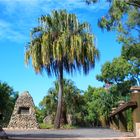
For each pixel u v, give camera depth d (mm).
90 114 67125
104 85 61562
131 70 53125
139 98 21750
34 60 43250
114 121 40531
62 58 43938
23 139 18766
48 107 56406
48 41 43219
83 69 43906
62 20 44188
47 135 24531
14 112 48312
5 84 58375
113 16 23266
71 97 56375
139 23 28297
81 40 43031
